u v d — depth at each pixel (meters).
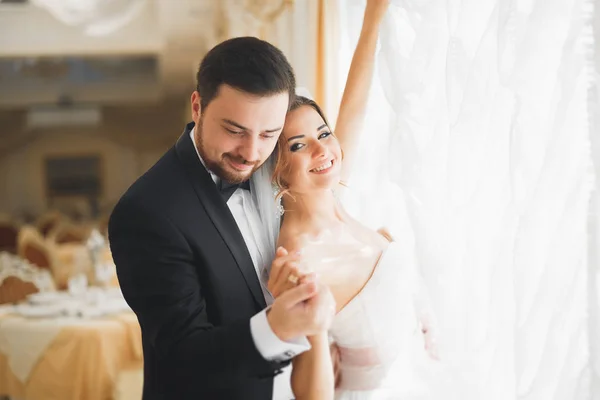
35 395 3.96
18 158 16.20
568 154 1.41
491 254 1.69
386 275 1.92
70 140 16.38
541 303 1.42
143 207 1.63
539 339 1.44
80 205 16.36
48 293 4.75
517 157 1.49
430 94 1.86
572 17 1.39
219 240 1.66
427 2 1.84
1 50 8.89
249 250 1.83
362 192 2.19
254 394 1.72
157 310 1.58
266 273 1.84
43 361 3.96
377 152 2.19
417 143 1.87
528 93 1.49
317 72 2.75
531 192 1.48
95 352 3.95
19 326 3.99
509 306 1.60
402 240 2.13
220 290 1.64
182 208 1.64
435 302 1.82
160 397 1.71
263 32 4.20
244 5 4.27
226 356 1.48
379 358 1.94
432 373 1.95
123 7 6.93
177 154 1.72
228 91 1.53
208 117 1.58
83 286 4.75
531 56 1.47
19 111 15.79
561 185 1.42
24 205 16.25
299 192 1.89
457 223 1.80
